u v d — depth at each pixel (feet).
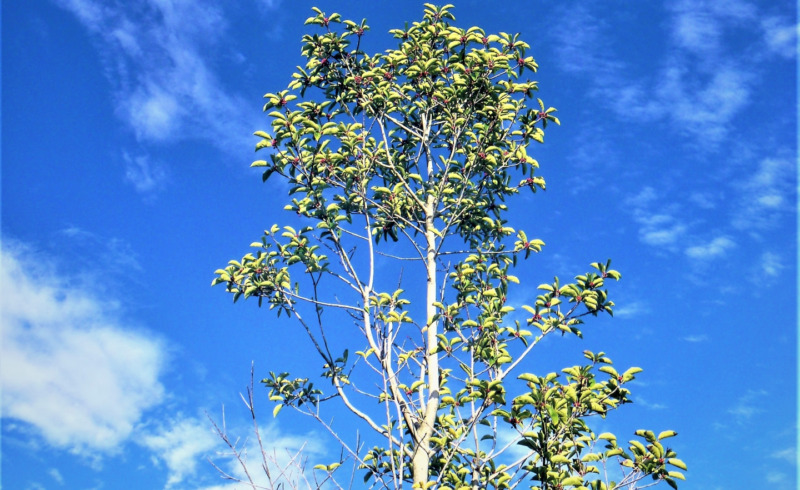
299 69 29.35
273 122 24.43
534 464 20.56
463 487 20.81
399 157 30.30
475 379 20.88
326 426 20.30
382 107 29.04
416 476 22.27
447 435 22.30
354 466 19.90
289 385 25.81
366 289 25.61
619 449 19.51
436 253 26.89
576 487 18.93
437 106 29.76
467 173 28.19
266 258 25.73
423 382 23.49
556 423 18.83
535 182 27.68
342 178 27.35
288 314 25.99
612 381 21.03
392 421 24.53
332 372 24.86
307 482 18.74
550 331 23.25
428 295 26.18
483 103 28.02
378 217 28.89
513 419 20.03
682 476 18.74
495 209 29.40
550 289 23.41
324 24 29.35
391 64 30.09
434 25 29.84
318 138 24.98
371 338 24.44
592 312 22.80
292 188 25.99
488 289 27.22
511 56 28.09
